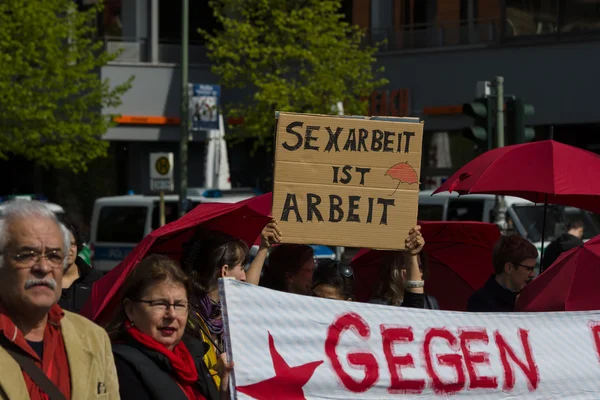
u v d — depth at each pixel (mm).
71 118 38406
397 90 39562
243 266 7926
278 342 7285
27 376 5254
